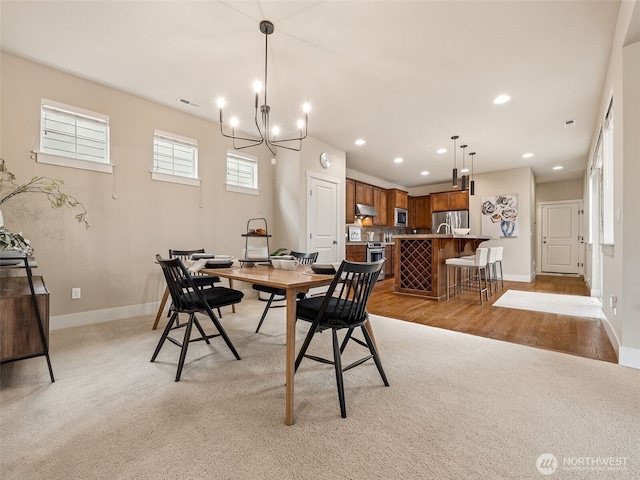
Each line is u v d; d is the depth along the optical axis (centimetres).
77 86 298
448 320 329
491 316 346
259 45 247
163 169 364
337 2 200
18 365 207
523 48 248
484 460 122
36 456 123
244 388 179
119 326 296
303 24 222
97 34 235
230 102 349
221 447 129
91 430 140
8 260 188
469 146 500
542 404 162
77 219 296
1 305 175
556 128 418
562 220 766
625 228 212
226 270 219
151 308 348
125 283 329
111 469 117
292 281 160
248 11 210
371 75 290
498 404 163
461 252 539
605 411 156
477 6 203
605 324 300
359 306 173
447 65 273
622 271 213
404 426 144
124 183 328
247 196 448
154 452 126
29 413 152
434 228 758
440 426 144
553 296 466
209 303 209
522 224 630
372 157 571
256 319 325
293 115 383
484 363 215
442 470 117
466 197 710
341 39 239
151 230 348
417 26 223
